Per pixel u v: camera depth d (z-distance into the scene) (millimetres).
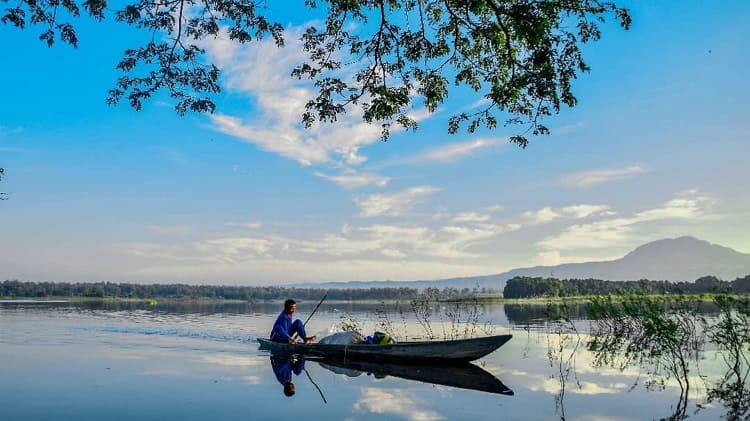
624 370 11328
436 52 11008
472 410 7727
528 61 9688
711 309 28172
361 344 13500
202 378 10219
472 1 9539
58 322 26375
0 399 8250
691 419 7309
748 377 10469
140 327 23172
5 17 8562
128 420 7074
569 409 7824
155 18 9266
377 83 10945
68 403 8016
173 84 9719
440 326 22828
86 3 8711
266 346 15148
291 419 7176
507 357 13414
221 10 9688
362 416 7344
